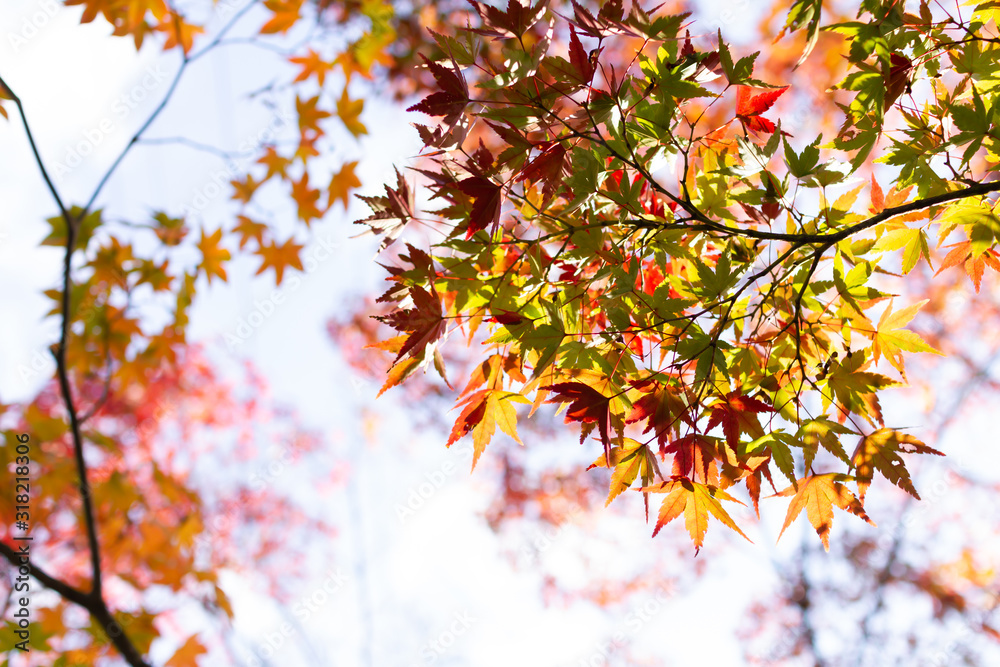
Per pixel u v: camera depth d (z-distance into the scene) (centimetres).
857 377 94
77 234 127
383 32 151
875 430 93
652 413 94
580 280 96
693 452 93
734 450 93
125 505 155
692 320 94
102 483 150
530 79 92
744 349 98
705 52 94
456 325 97
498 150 99
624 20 91
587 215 96
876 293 96
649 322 95
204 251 148
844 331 98
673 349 94
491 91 92
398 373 96
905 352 97
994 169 98
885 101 95
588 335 95
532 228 98
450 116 92
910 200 100
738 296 93
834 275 98
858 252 97
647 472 94
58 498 143
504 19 90
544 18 91
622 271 95
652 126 94
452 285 96
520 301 96
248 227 153
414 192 98
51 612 138
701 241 100
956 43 94
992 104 94
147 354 146
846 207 97
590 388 93
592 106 93
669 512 94
